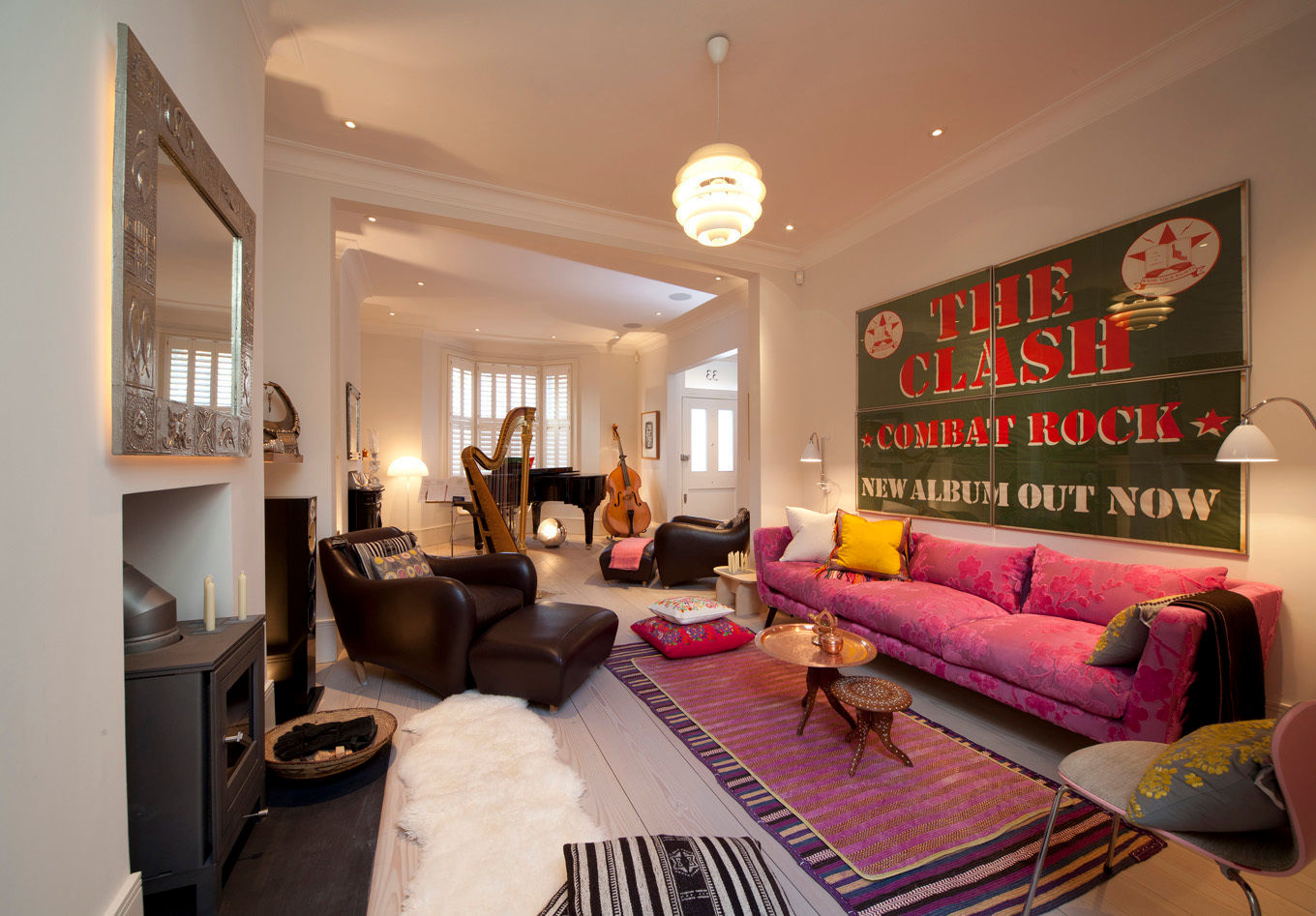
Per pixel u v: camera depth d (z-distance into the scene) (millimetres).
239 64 1931
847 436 4238
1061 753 2182
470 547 7121
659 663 3188
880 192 3656
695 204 2262
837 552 3457
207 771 1314
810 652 2279
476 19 2195
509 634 2668
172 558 1772
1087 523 2715
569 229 3863
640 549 5074
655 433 7891
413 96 2689
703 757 2135
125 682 1249
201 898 1310
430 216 3473
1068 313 2799
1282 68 2102
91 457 1063
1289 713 1045
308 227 3137
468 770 1983
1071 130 2789
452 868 1502
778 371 4613
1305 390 2047
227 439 1684
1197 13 2178
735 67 2477
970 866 1561
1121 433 2588
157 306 1284
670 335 7422
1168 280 2418
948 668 2469
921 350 3611
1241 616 1804
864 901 1427
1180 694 1715
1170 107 2426
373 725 2115
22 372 886
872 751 2191
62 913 959
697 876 1311
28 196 904
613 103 2732
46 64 948
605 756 2145
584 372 8383
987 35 2289
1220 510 2264
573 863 1354
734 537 4793
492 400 8250
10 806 845
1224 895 1464
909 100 2715
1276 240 2119
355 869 1545
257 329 2111
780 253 4586
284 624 2574
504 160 3254
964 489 3334
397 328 6988
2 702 832
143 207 1202
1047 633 2264
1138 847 1629
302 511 2596
